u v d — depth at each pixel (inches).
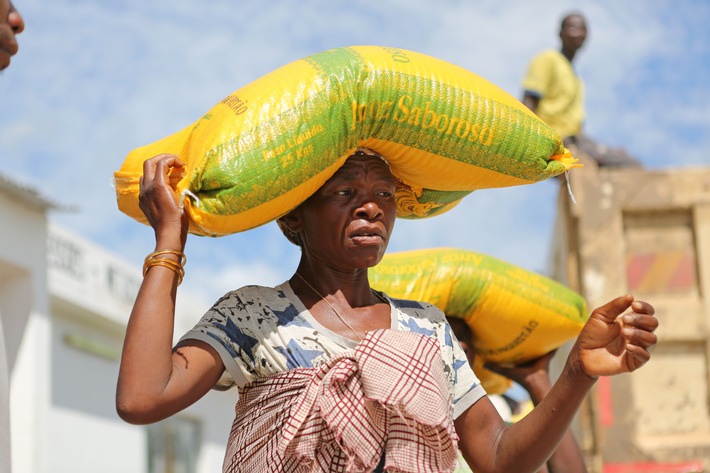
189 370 103.7
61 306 524.1
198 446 633.6
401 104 111.0
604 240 213.6
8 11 113.8
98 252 546.9
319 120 107.3
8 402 106.6
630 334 102.3
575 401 105.5
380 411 103.3
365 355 103.5
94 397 556.1
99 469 548.7
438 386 103.8
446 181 119.0
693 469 202.4
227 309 108.7
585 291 212.1
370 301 115.0
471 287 149.4
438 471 101.9
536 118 118.7
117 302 561.3
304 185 108.2
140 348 99.8
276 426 104.8
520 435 108.5
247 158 105.0
